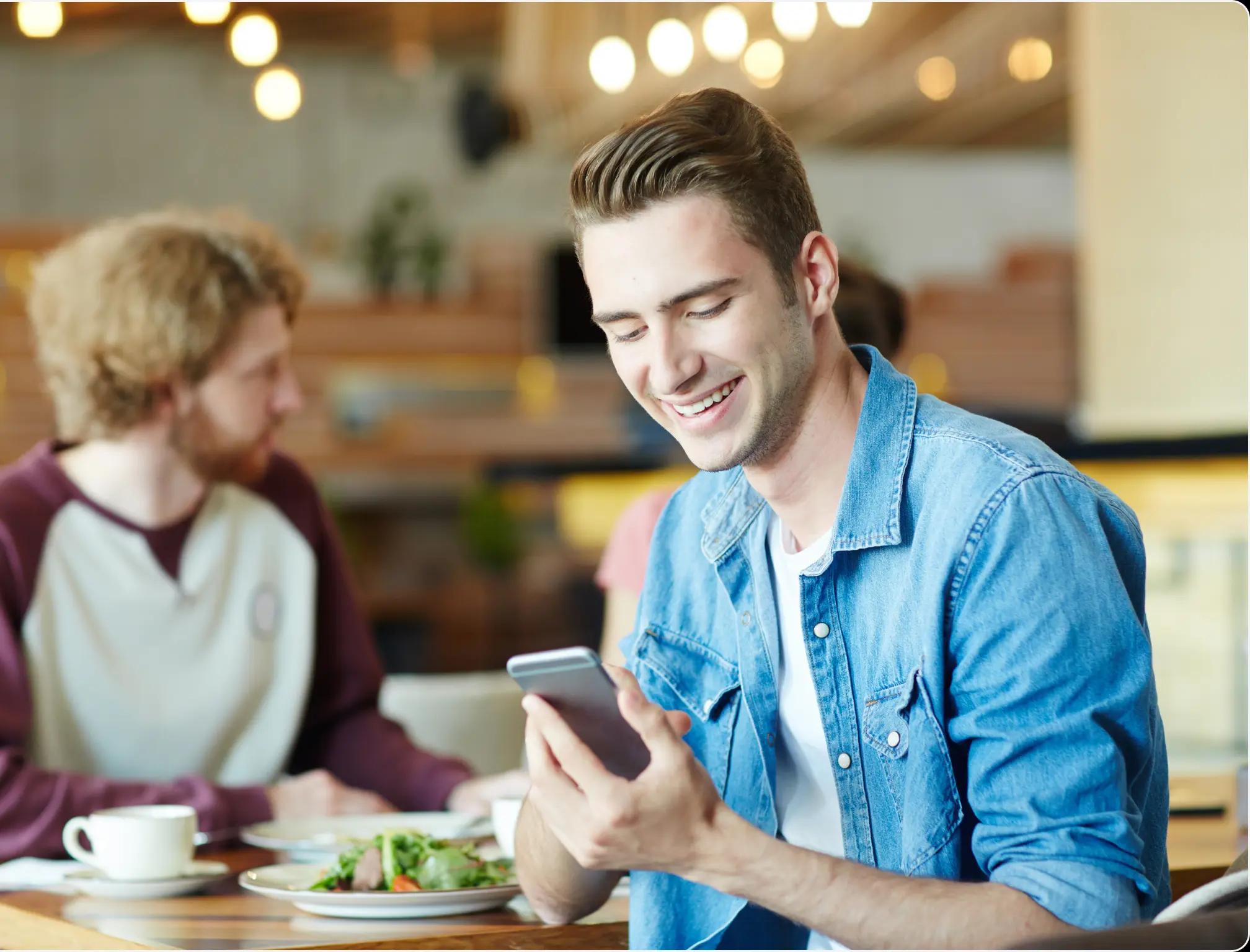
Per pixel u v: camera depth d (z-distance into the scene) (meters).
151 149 10.21
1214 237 4.07
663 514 1.45
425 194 10.47
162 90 10.22
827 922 1.06
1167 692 3.41
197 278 1.98
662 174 1.14
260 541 2.18
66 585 2.02
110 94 10.13
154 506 2.08
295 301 2.11
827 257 1.21
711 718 1.35
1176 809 1.74
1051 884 1.04
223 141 10.33
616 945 1.31
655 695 1.38
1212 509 3.62
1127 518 1.17
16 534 1.99
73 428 2.03
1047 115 9.52
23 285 8.35
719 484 1.40
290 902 1.46
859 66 8.14
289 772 2.25
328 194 10.50
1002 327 9.52
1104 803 1.07
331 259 9.47
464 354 9.13
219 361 2.01
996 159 11.03
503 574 8.77
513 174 10.70
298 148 10.46
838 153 10.73
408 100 10.62
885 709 1.20
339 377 8.95
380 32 9.79
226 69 10.31
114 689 2.04
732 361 1.16
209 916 1.40
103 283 1.97
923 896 1.06
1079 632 1.09
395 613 8.73
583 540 8.44
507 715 2.47
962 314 9.49
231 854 1.74
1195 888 1.43
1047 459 1.15
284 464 2.27
